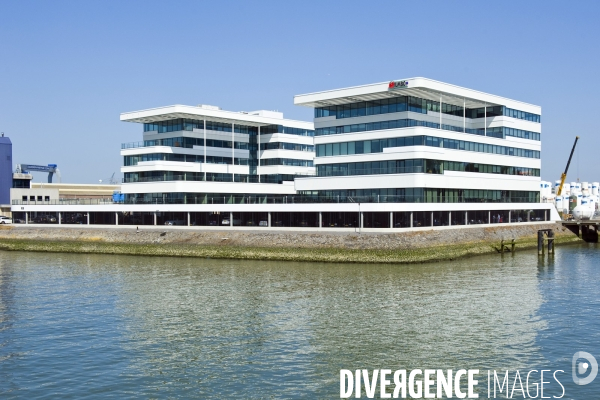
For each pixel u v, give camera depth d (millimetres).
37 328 44531
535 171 109875
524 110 106062
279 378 34156
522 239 96562
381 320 45594
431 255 75875
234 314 47906
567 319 45969
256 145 118938
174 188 100500
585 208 112438
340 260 75188
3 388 32969
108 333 43094
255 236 83312
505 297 53531
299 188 94188
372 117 89688
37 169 159000
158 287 59688
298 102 92812
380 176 85500
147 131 112438
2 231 106188
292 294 55031
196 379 34125
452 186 88000
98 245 93312
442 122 94375
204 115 105000
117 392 32375
